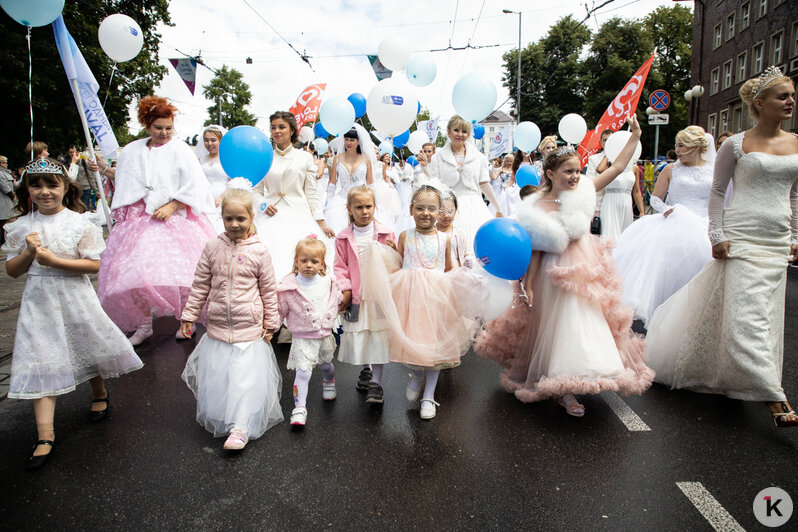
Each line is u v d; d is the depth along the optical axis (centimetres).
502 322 353
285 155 485
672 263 457
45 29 1474
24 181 279
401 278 328
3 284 724
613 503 232
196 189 436
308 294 317
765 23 2233
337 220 601
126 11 1805
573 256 320
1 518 225
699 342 337
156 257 410
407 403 341
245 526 220
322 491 244
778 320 316
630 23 3781
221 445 288
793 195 323
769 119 308
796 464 262
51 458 274
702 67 2830
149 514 228
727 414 319
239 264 293
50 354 277
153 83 1931
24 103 1459
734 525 216
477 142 2164
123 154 433
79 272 287
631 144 341
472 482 249
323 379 356
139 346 455
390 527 218
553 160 325
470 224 529
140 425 311
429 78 650
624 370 307
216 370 292
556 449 279
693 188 471
